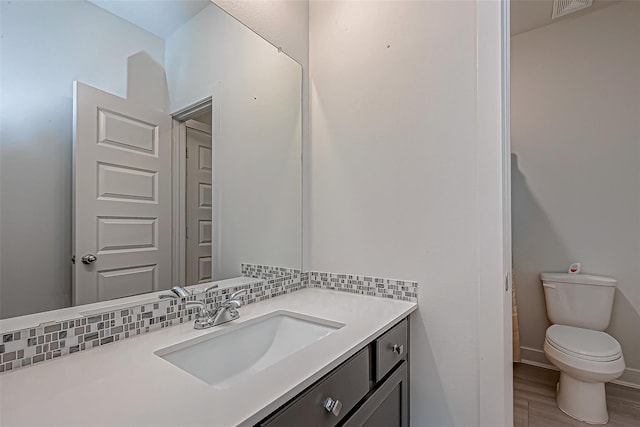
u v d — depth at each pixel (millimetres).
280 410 618
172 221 1078
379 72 1380
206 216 1187
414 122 1286
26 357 725
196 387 636
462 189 1180
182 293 1051
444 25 1230
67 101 839
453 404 1188
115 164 935
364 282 1409
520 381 2117
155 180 1034
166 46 1069
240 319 1081
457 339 1183
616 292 2047
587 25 2164
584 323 2029
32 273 767
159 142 1048
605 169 2098
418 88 1279
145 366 729
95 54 896
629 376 2014
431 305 1239
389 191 1343
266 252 1385
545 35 2314
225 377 969
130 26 975
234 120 1286
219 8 1229
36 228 779
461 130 1185
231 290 1237
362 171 1418
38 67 789
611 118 2082
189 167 1136
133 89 980
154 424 516
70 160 841
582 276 2088
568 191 2221
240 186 1312
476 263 1147
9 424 514
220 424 517
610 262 2074
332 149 1513
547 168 2297
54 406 566
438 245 1227
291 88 1521
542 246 2312
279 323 1194
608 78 2094
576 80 2199
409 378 1260
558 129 2260
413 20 1302
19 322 738
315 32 1596
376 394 965
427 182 1253
